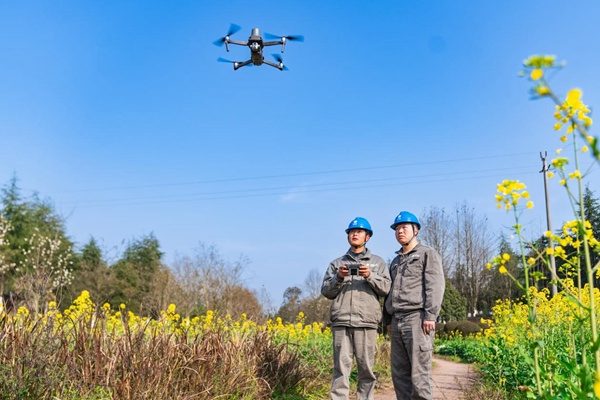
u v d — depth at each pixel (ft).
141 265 117.91
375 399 23.47
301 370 20.43
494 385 22.16
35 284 15.80
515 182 6.86
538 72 4.21
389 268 16.53
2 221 92.68
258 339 19.58
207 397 14.15
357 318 15.93
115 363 12.64
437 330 84.43
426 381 14.57
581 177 6.22
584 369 6.15
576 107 5.89
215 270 82.64
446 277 111.65
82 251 110.32
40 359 11.91
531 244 6.95
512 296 100.58
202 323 18.89
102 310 14.62
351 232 16.74
